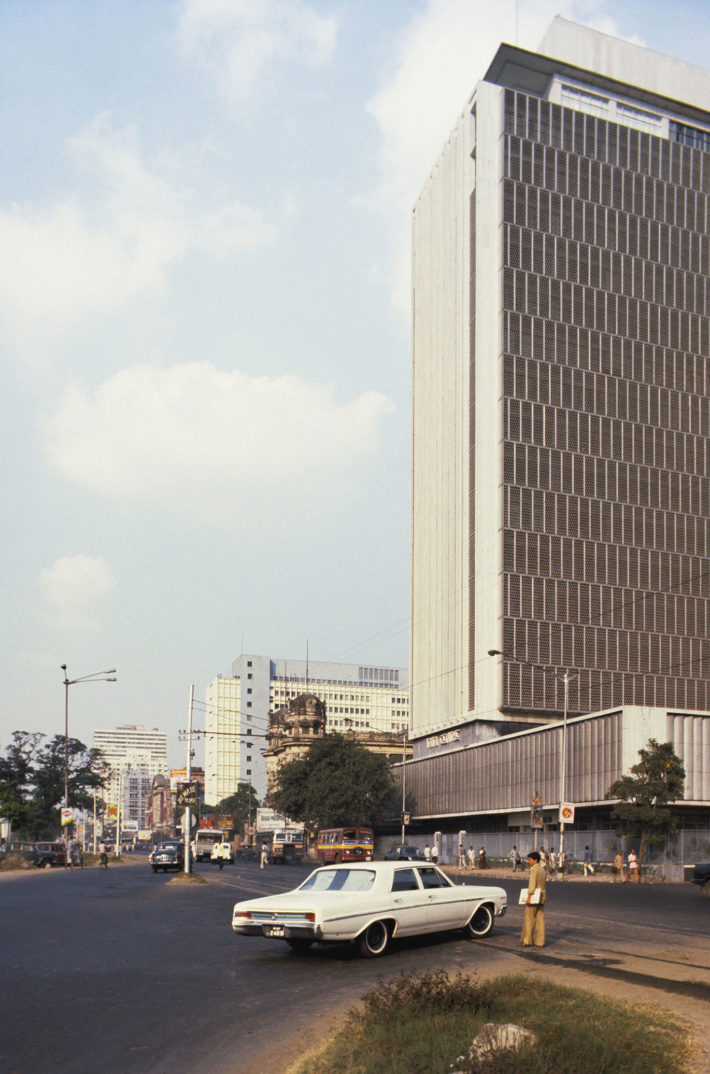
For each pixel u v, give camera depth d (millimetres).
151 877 51344
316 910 15922
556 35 109812
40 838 123750
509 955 16641
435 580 109688
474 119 109625
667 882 51406
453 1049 9008
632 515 100438
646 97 112250
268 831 116250
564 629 95438
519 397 99312
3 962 16297
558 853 60469
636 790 54250
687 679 98562
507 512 96375
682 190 109562
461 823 97188
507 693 92125
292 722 146625
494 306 102500
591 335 103000
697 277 108375
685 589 100625
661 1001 11906
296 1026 11219
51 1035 10883
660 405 104000
